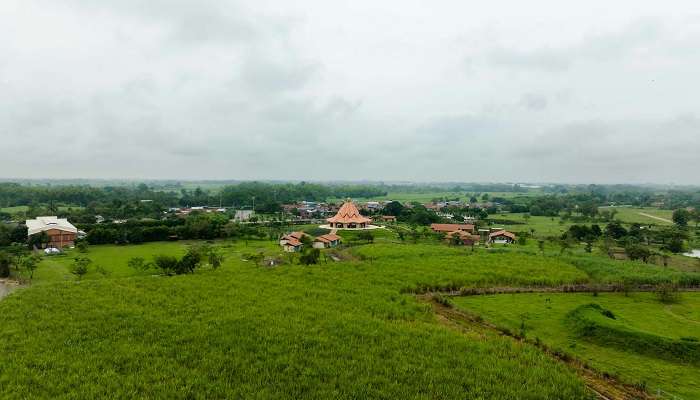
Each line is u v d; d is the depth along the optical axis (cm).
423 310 4716
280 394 2773
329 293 5066
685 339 4025
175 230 13200
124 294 4772
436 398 2842
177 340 3538
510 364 3391
